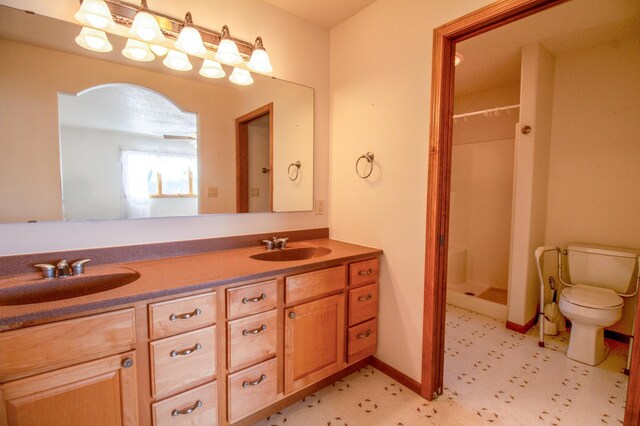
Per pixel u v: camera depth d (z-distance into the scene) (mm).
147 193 1537
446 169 1606
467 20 1418
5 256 1209
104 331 989
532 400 1673
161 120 1564
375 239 1946
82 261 1282
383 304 1914
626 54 2330
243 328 1317
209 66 1680
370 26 1908
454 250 3463
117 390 1029
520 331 2525
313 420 1514
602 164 2461
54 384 918
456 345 2309
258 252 1773
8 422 863
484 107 3375
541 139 2539
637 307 1081
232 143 1806
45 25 1271
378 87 1877
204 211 1725
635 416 1094
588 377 1894
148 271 1327
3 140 1203
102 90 1404
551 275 2703
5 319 825
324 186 2270
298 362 1532
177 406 1160
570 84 2592
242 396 1339
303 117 2109
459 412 1574
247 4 1790
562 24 2135
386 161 1851
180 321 1146
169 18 1521
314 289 1564
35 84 1259
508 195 3227
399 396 1705
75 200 1354
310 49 2107
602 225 2475
